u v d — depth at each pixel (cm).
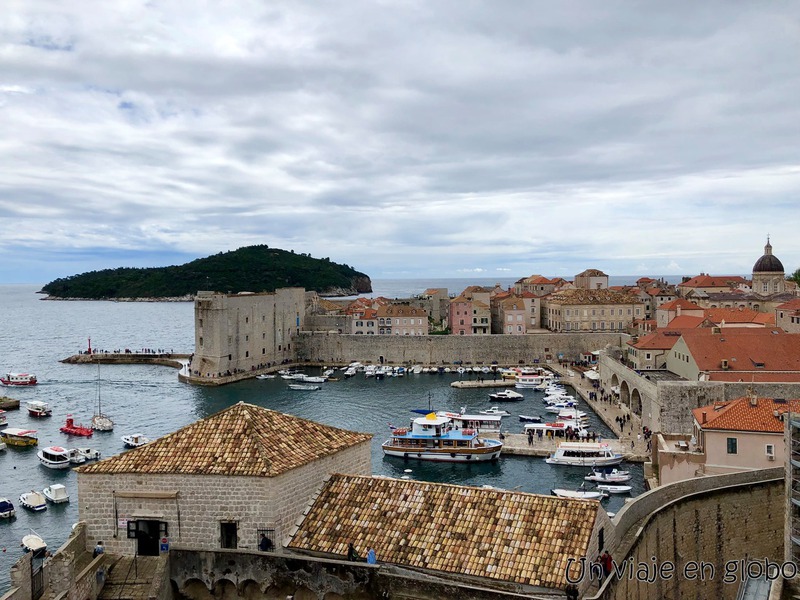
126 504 3228
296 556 3012
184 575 3125
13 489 8606
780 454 6197
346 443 3744
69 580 2805
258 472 3142
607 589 2948
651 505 4144
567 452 9494
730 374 10094
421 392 15625
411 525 3200
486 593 2744
